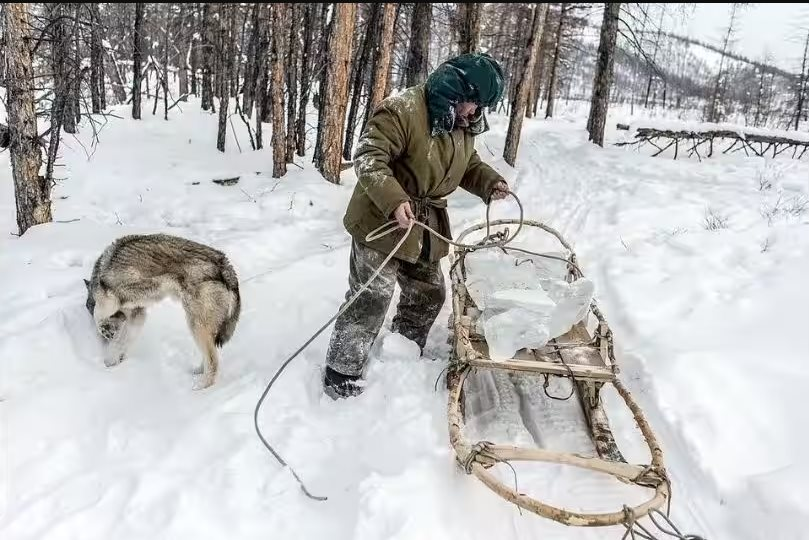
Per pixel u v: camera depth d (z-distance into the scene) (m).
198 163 12.81
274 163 11.85
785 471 3.27
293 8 12.29
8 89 7.27
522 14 25.02
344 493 3.24
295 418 3.94
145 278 4.40
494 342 3.88
